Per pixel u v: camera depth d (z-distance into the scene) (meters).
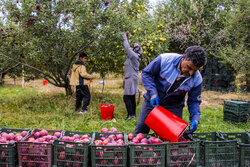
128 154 2.48
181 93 2.75
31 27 5.91
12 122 5.05
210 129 4.96
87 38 6.11
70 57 7.24
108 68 8.45
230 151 2.60
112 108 5.53
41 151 2.42
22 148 2.42
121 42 6.30
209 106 7.94
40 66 7.92
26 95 9.08
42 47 6.41
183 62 2.43
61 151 2.43
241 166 2.62
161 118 2.61
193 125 2.68
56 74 8.03
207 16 10.92
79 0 5.84
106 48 6.54
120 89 12.00
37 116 5.53
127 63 5.53
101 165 2.39
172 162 2.46
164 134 2.57
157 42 7.01
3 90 10.60
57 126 4.91
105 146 2.38
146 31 7.44
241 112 5.59
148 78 2.79
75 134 2.86
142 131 3.16
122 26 5.98
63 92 10.22
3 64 7.27
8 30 6.75
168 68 2.68
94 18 5.70
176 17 10.28
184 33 10.09
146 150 2.39
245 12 7.51
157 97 2.73
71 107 6.30
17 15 5.86
